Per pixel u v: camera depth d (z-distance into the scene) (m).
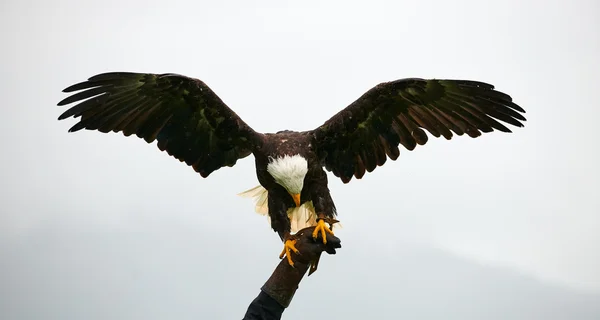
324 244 9.66
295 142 11.77
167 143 12.26
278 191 11.75
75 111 11.44
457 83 11.87
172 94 11.82
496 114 12.13
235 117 11.93
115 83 11.44
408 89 12.07
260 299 9.45
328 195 11.83
